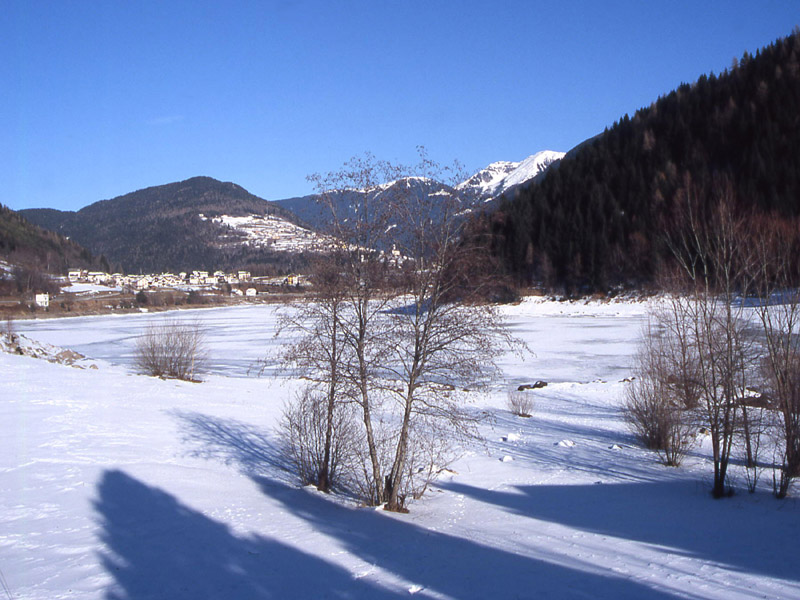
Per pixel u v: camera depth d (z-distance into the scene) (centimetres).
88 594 588
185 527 820
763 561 741
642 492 1209
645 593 620
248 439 1552
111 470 1066
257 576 661
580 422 2169
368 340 1095
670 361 1733
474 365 1061
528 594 617
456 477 1359
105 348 4978
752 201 7350
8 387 1845
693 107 11994
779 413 1289
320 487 1168
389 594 616
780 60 11600
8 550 690
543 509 1077
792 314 1215
